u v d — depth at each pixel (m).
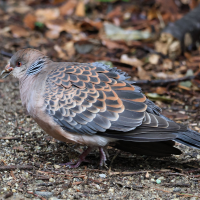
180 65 13.02
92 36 14.65
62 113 7.30
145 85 11.79
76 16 16.11
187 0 16.47
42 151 8.58
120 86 7.46
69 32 14.91
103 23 15.38
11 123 9.77
